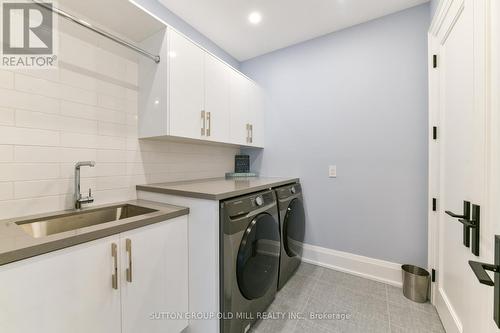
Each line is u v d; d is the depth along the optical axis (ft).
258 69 8.84
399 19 6.24
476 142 3.13
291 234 6.46
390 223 6.48
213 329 3.98
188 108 5.39
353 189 7.02
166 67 4.88
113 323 3.10
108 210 4.66
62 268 2.59
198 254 4.18
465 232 3.34
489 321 2.74
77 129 4.42
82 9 4.31
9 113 3.59
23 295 2.29
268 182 6.24
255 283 4.56
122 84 5.18
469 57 3.40
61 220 3.95
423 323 4.80
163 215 3.79
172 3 5.87
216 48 7.98
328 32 7.27
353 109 6.97
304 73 7.82
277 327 4.70
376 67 6.59
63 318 2.60
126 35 5.17
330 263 7.38
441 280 4.89
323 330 4.61
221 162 8.43
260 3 5.88
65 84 4.24
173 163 6.52
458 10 3.78
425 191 6.00
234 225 4.10
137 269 3.42
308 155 7.81
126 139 5.29
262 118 8.67
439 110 4.97
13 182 3.62
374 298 5.70
